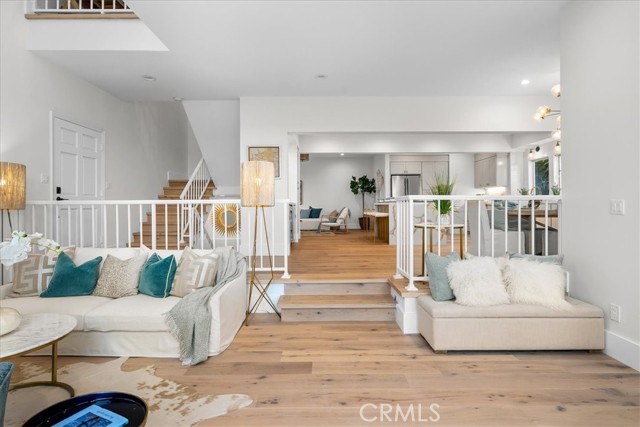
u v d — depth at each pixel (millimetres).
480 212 3803
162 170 7258
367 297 3689
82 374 2398
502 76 4676
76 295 2953
